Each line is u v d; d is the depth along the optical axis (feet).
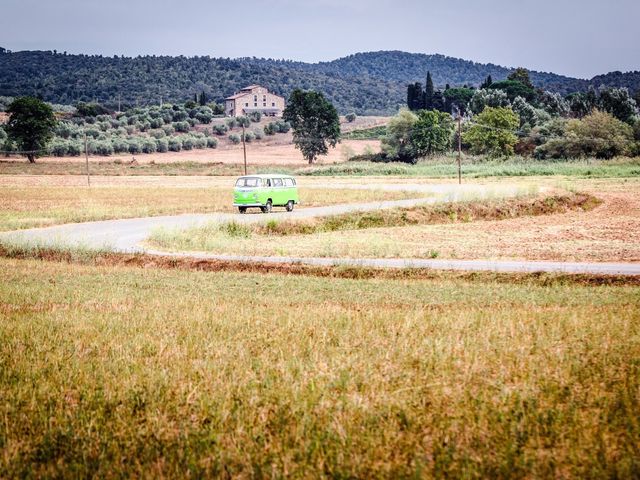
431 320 61.62
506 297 83.41
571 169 459.32
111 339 53.88
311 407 33.55
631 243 143.74
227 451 28.58
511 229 181.47
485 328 56.08
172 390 37.04
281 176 231.91
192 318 63.72
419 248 136.98
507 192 247.70
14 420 33.22
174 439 30.40
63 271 111.86
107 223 200.13
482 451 28.30
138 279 102.58
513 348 47.57
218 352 47.24
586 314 65.21
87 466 28.14
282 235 172.14
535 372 40.32
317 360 44.06
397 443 29.32
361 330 56.59
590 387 36.63
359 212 203.62
